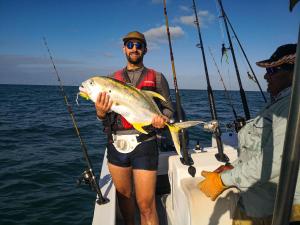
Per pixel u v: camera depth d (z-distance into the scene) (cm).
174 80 317
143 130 262
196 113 1769
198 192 250
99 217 254
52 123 1672
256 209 191
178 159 308
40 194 617
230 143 391
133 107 263
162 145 376
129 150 271
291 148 92
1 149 1016
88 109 2723
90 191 630
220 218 242
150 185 273
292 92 89
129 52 285
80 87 268
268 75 191
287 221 100
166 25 323
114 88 260
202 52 341
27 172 757
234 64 344
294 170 94
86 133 1337
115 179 285
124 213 302
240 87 340
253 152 188
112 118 279
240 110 1958
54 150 995
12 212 538
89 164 287
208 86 332
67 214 532
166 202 343
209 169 289
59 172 758
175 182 294
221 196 242
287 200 98
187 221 254
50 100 4266
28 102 3719
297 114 89
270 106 179
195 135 1037
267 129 175
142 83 286
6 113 2250
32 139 1207
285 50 179
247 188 179
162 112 292
